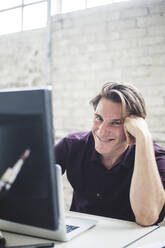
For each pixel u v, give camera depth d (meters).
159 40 2.50
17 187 0.73
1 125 0.74
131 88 1.36
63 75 2.93
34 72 3.08
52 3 3.00
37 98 0.70
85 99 2.83
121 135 1.33
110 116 1.32
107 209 1.39
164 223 1.91
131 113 1.34
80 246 0.92
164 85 2.49
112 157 1.38
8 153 0.74
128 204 1.36
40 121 0.69
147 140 1.22
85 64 2.82
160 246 0.91
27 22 3.16
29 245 0.90
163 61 2.49
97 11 2.75
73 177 1.48
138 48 2.58
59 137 2.96
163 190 1.23
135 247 0.90
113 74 2.70
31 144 0.71
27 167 0.71
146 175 1.17
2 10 3.30
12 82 3.20
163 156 1.41
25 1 3.17
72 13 2.87
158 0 2.48
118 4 2.65
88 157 1.45
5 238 0.98
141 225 1.11
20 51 3.14
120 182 1.38
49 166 0.69
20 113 0.72
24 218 0.75
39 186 0.71
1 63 3.24
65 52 2.92
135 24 2.59
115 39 2.67
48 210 0.71
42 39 3.02
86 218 1.21
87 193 1.43
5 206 0.77
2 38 3.22
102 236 1.00
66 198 2.76
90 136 1.50
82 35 2.82
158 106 2.52
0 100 0.75
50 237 0.97
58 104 2.97
